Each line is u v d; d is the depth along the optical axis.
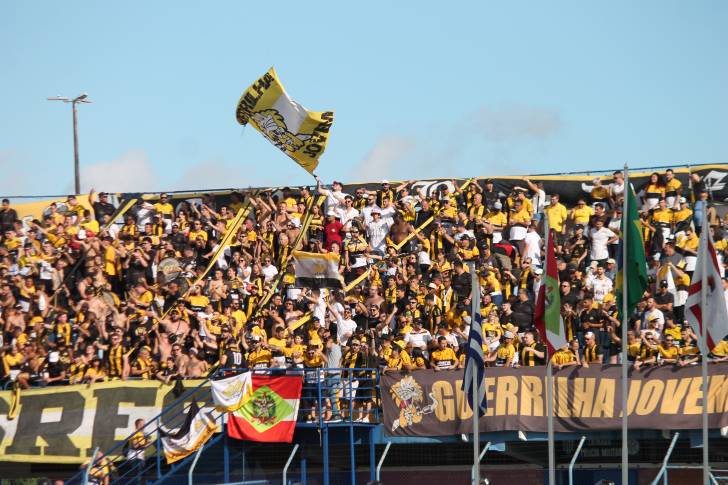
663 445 32.97
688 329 31.89
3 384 36.28
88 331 37.47
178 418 33.69
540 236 38.75
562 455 34.12
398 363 32.25
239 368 34.19
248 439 31.73
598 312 32.56
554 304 26.38
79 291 39.56
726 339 31.34
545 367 30.89
